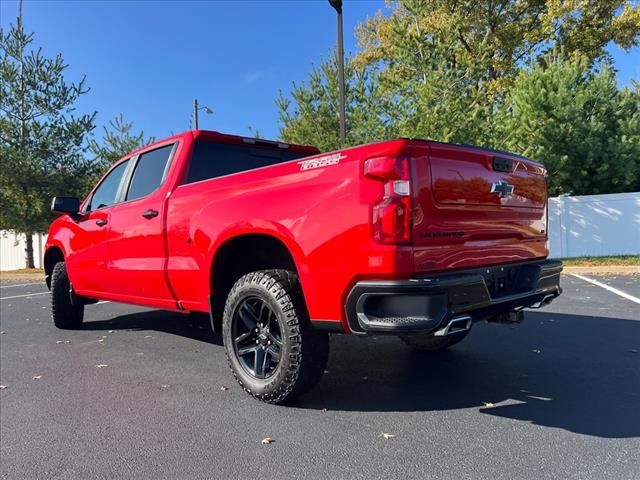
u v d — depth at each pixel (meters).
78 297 6.70
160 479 2.87
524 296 3.85
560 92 14.91
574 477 2.77
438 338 5.12
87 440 3.41
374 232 3.13
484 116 14.11
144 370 5.00
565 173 15.12
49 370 5.09
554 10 22.44
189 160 4.96
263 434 3.43
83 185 18.73
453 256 3.40
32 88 18.05
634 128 15.11
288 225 3.56
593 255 14.55
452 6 23.81
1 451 3.29
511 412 3.71
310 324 3.71
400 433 3.39
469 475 2.82
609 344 5.50
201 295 4.39
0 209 17.78
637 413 3.63
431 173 3.26
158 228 4.83
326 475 2.86
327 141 15.37
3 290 13.12
